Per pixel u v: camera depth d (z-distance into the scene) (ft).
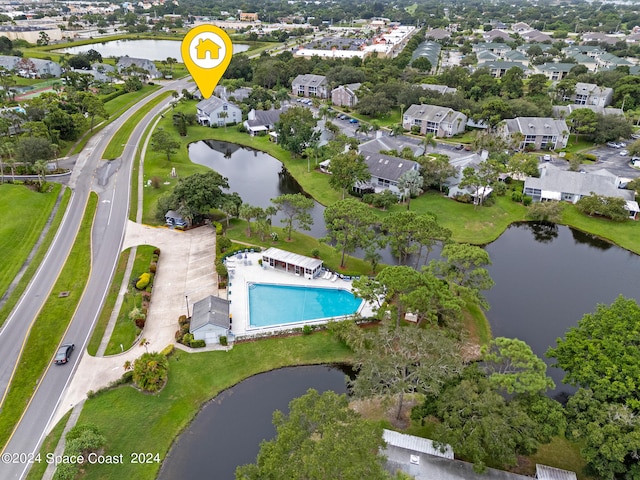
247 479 114.93
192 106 530.27
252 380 173.68
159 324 193.77
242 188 349.20
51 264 231.91
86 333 186.29
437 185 339.77
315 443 110.11
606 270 256.93
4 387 159.74
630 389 128.98
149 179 335.47
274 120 477.36
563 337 200.23
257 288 222.89
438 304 179.32
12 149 322.55
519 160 356.18
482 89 559.79
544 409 130.52
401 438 141.28
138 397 159.94
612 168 384.88
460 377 144.46
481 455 123.85
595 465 123.44
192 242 257.96
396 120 513.45
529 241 290.35
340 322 190.49
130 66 629.51
